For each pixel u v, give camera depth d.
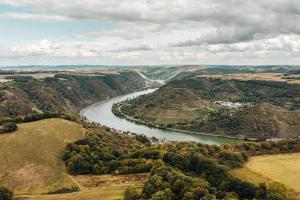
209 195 120.94
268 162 165.62
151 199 122.06
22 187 160.75
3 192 146.62
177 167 155.25
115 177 164.25
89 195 144.62
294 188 132.25
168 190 125.38
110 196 140.12
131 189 133.38
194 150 174.50
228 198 123.19
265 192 125.00
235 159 163.25
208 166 144.38
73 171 173.88
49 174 170.50
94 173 172.50
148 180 139.75
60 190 157.38
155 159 173.75
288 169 154.75
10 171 171.12
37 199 145.38
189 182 130.62
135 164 172.38
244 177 143.75
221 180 135.75
